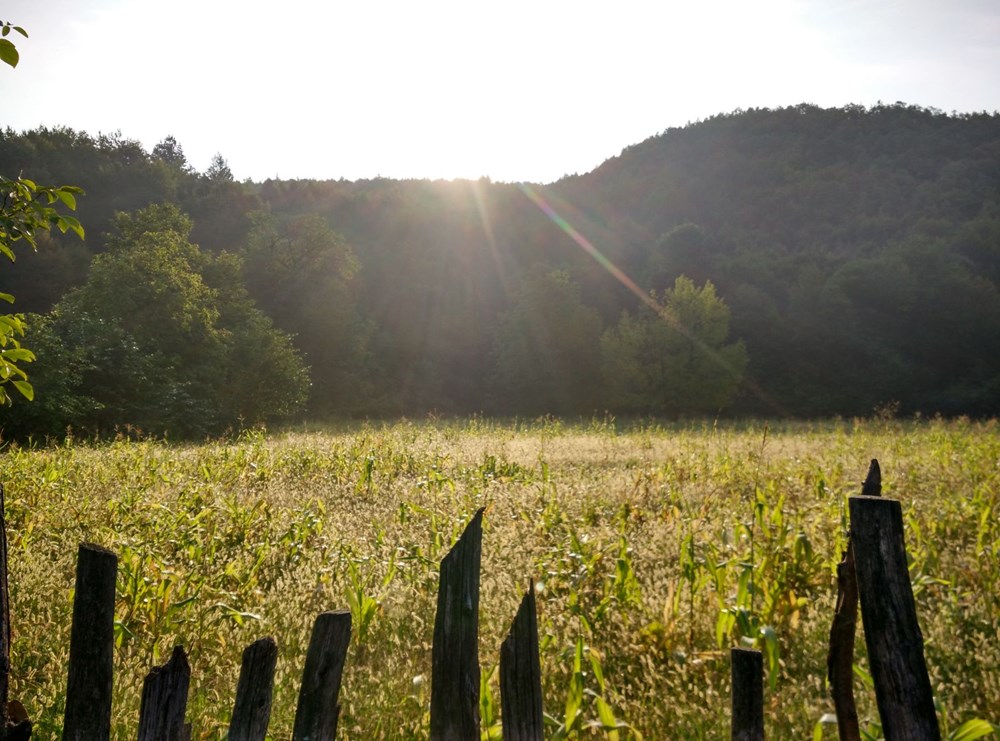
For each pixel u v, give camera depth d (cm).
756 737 192
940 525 612
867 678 334
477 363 5891
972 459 995
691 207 10344
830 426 2359
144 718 198
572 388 5062
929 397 5200
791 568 501
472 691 203
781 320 5525
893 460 1073
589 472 1150
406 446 1347
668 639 407
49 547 614
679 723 341
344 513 814
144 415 2508
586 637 422
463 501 809
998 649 376
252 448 1329
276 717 345
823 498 749
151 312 2891
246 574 534
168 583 458
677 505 801
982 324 5462
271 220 5022
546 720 309
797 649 410
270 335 3416
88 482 952
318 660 203
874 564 186
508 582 515
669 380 4191
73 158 8088
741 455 1212
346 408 4684
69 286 5188
